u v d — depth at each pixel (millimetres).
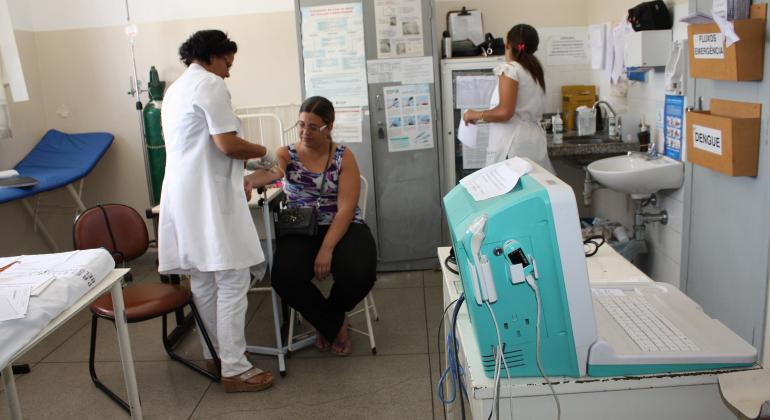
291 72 4336
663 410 1271
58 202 4531
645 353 1245
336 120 3971
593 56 4020
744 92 2357
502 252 1204
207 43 2504
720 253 2623
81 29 4344
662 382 1243
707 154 2512
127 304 2594
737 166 2316
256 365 2928
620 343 1285
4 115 3725
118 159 4523
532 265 1201
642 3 3137
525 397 1264
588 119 3887
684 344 1280
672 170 2955
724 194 2561
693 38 2568
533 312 1228
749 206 2369
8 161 4094
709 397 1262
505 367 1254
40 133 4406
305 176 2861
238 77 4363
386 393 2623
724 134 2354
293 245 2803
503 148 3289
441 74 4016
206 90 2387
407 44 3900
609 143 3488
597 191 4234
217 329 2652
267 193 3033
